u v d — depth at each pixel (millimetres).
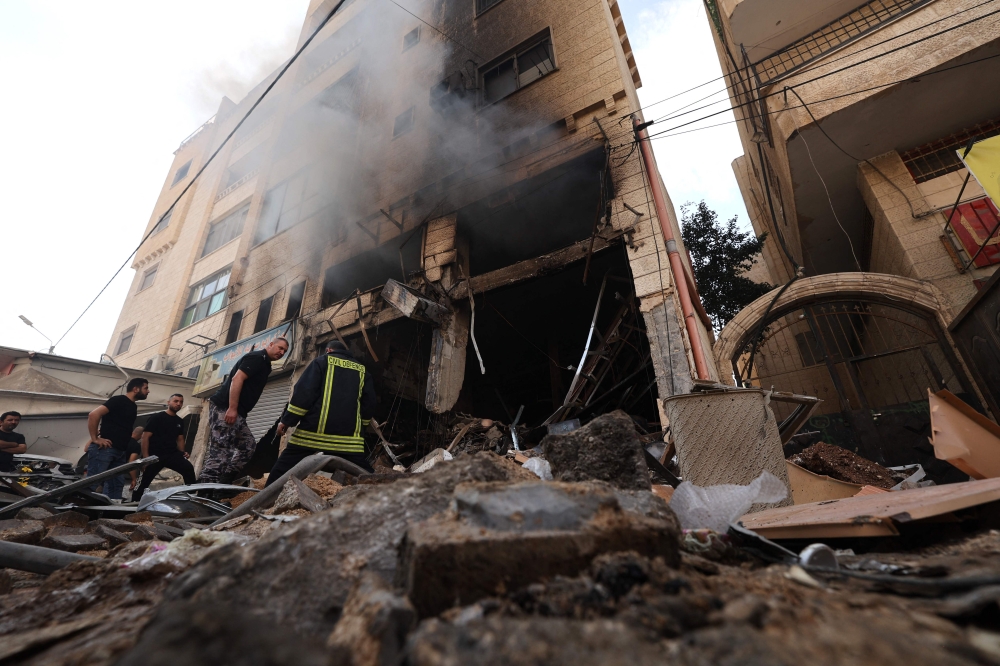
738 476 2053
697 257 12398
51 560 1492
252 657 521
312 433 3109
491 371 11664
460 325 8070
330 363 3385
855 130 6395
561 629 630
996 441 1939
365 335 8445
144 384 5043
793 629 628
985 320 4660
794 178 7387
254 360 4184
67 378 10508
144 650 512
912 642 590
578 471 1796
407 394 9820
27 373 9211
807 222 8625
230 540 1439
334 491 2488
